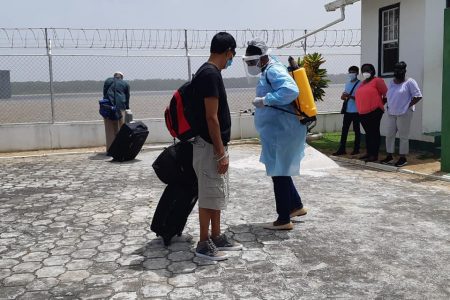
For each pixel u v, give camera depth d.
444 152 7.70
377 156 8.93
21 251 4.50
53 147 11.42
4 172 8.62
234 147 11.57
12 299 3.50
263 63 4.73
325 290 3.57
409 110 8.20
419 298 3.43
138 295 3.52
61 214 5.76
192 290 3.59
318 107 13.70
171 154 4.34
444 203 6.00
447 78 7.52
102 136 11.75
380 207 5.84
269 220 5.36
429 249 4.40
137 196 6.62
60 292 3.60
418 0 9.62
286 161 4.77
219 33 4.08
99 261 4.21
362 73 8.86
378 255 4.26
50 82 11.30
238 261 4.15
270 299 3.43
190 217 5.52
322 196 6.41
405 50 10.07
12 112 11.16
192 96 4.00
